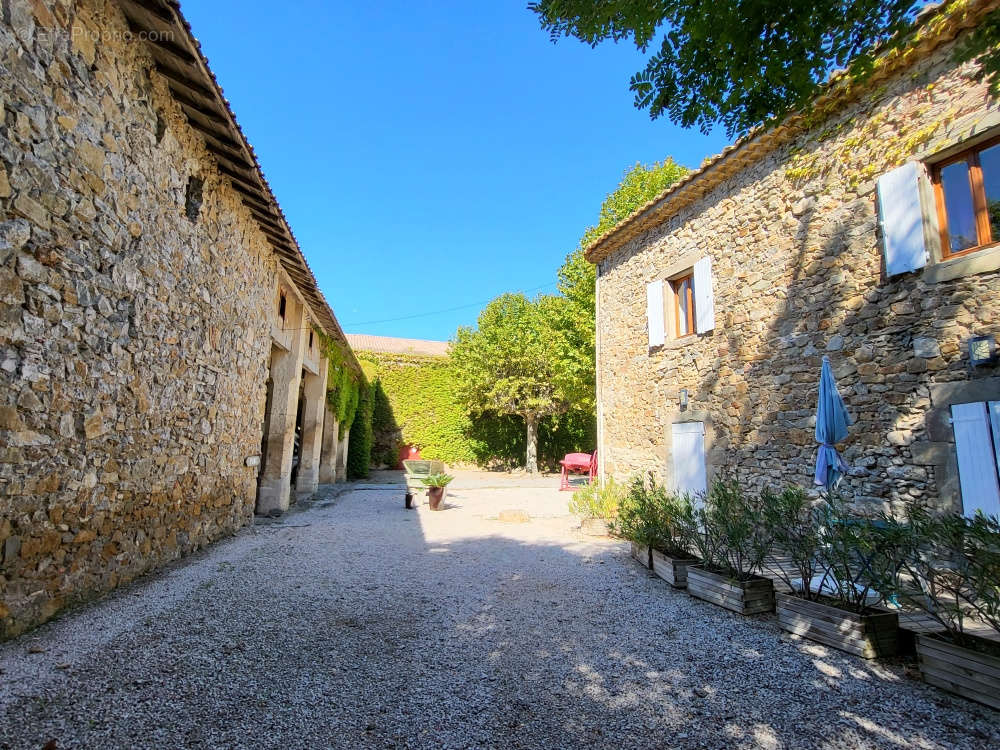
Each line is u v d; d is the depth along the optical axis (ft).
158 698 7.66
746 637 10.98
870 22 7.47
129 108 12.89
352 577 15.31
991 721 7.60
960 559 9.48
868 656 9.82
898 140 16.26
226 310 20.30
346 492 43.34
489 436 75.66
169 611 11.60
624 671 9.18
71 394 11.06
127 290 13.12
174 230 15.61
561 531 25.12
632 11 7.78
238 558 17.34
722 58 7.97
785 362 19.77
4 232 9.07
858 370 17.02
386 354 74.43
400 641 10.36
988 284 13.97
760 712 7.79
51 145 10.18
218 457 20.22
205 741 6.61
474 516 30.35
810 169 19.20
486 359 68.13
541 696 8.19
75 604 11.48
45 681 7.96
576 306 52.13
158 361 14.97
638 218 27.91
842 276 17.79
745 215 22.09
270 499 29.63
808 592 12.01
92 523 12.09
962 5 13.92
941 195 15.47
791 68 7.91
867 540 10.53
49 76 10.08
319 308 33.68
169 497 16.12
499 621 11.75
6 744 6.25
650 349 27.68
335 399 48.34
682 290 26.55
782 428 19.71
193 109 15.47
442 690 8.30
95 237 11.71
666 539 16.52
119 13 12.26
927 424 14.99
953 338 14.58
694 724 7.41
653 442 27.07
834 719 7.61
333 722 7.22
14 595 9.61
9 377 9.29
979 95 14.25
